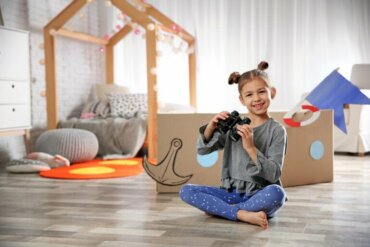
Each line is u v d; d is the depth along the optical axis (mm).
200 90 5805
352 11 5363
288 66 5516
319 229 2154
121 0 4738
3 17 4742
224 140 2348
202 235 2070
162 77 5945
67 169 4141
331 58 5441
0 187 3354
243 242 1962
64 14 4859
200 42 5766
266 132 2242
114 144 5000
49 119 4996
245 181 2270
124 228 2205
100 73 6227
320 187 3197
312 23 5453
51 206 2711
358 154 4918
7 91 4320
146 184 3406
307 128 3268
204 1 5738
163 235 2078
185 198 2396
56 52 5410
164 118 3037
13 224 2307
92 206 2699
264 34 5566
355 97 2537
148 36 4691
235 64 5680
